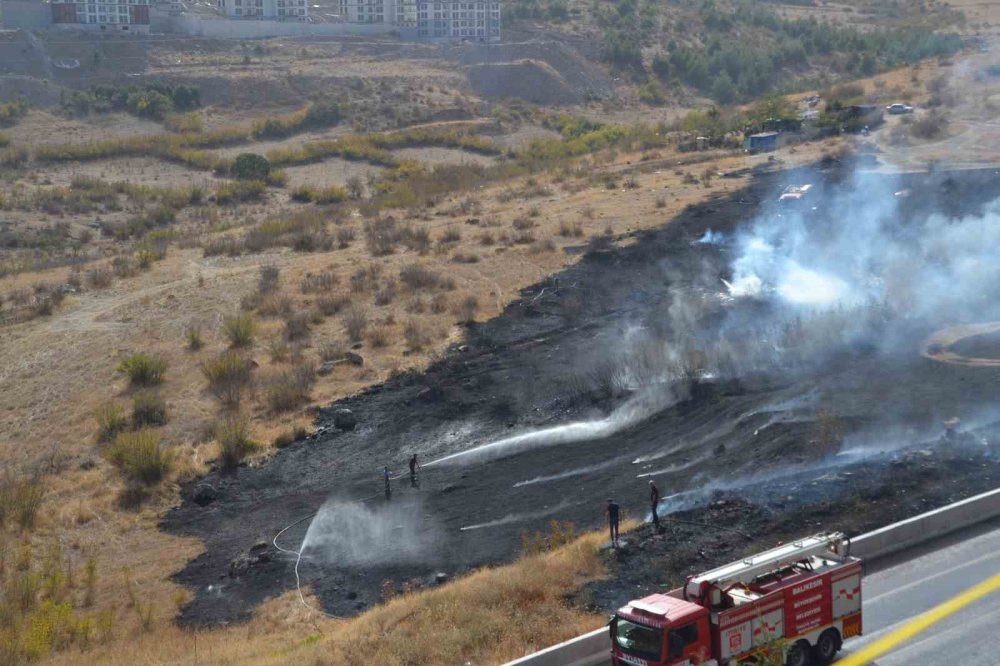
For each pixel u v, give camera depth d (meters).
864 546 23.14
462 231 68.50
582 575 24.11
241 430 40.94
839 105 93.19
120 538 35.19
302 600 28.48
